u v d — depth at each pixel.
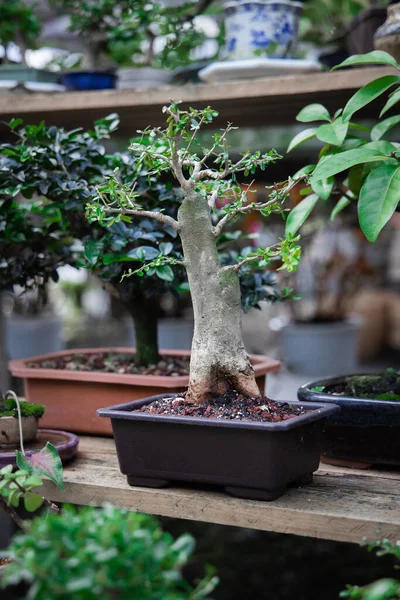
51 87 2.05
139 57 2.83
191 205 1.28
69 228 1.84
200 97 1.76
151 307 1.87
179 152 1.33
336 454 1.44
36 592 0.74
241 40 1.91
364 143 1.55
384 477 1.37
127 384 1.67
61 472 1.30
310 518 1.16
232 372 1.31
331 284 4.77
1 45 2.59
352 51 2.14
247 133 2.34
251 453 1.18
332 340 4.36
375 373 1.70
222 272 1.30
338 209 1.85
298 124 2.19
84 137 1.69
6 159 1.61
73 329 5.52
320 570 2.48
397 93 1.47
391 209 1.30
